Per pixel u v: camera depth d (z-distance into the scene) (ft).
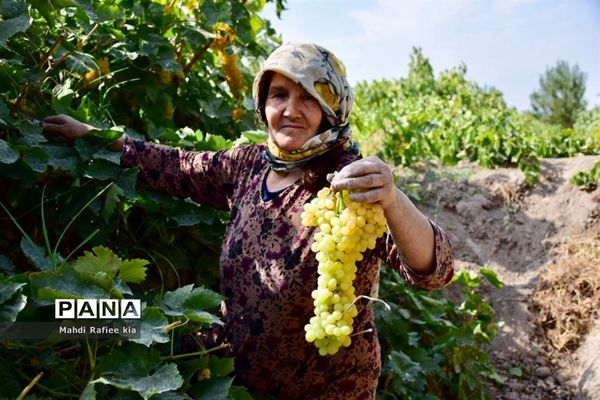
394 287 12.24
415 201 18.90
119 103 9.17
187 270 8.37
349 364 6.20
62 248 7.43
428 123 23.03
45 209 7.18
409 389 10.90
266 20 11.34
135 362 5.20
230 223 6.58
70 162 6.91
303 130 6.02
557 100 79.25
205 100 10.20
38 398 5.09
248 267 6.14
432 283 5.77
